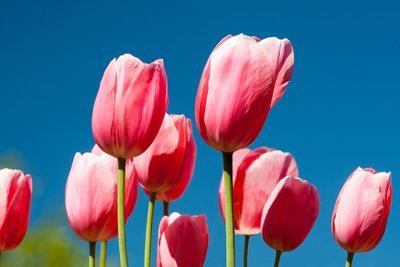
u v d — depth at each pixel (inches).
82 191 34.1
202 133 31.7
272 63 31.7
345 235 34.2
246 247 36.6
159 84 32.7
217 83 31.2
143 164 35.3
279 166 36.8
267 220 34.9
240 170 36.9
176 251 33.4
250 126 31.2
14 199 35.4
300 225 34.6
